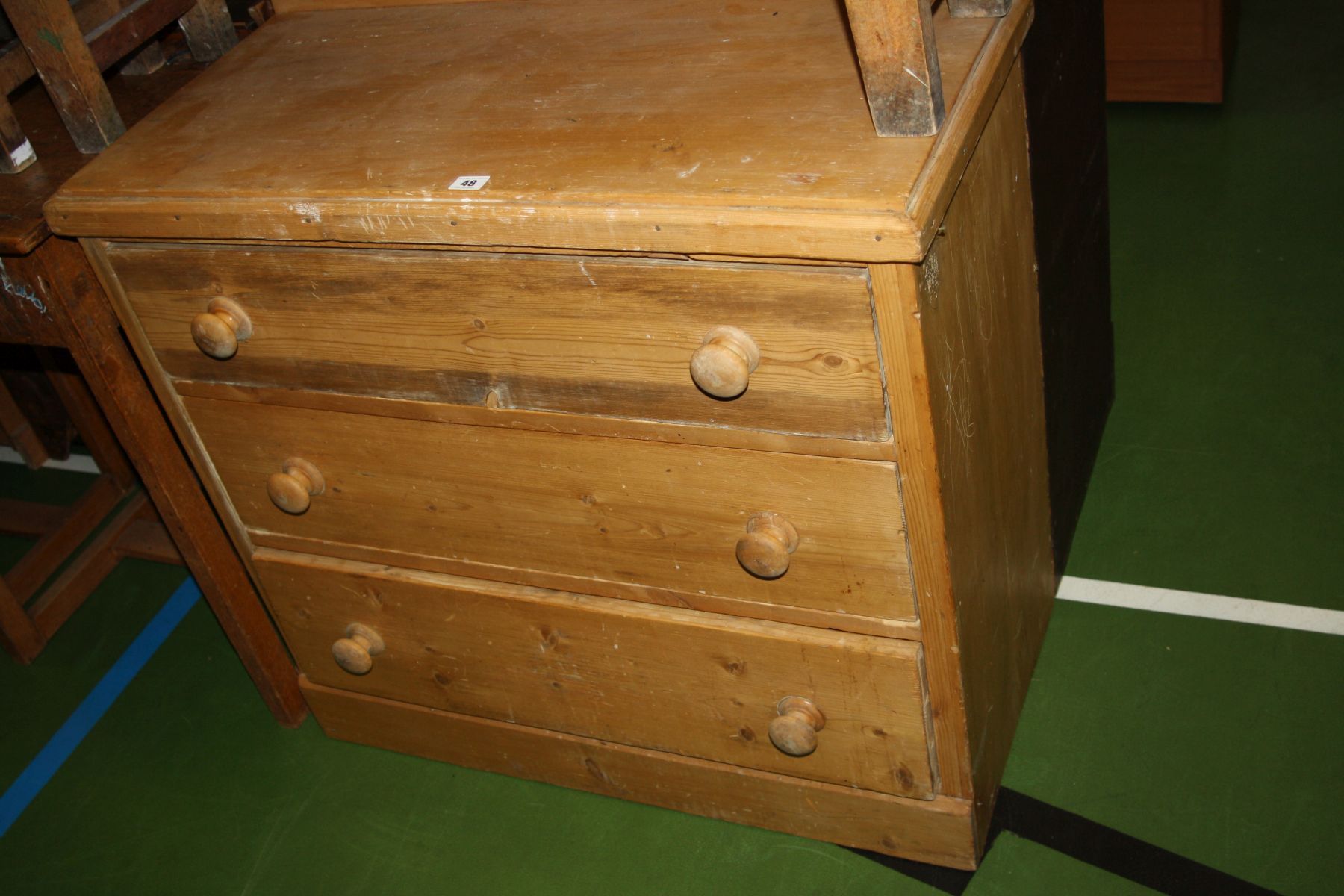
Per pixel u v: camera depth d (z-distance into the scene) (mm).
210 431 1843
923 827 1777
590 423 1538
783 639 1630
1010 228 1578
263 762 2262
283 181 1515
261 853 2102
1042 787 1946
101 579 2682
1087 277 2113
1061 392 2006
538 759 2059
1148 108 3471
